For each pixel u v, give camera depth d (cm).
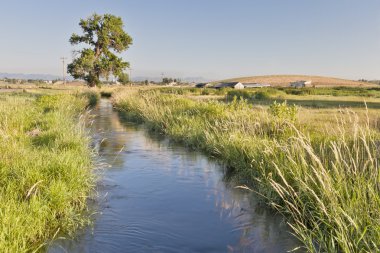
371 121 1289
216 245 572
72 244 569
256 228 634
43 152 898
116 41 7638
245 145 1056
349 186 610
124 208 726
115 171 1012
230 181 921
